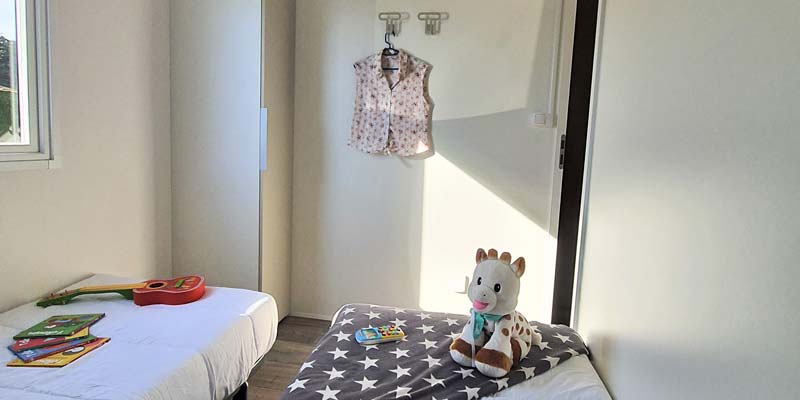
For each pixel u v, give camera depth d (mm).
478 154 2939
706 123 938
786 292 657
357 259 3160
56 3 2051
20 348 1583
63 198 2145
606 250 1644
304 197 3176
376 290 3160
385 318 1940
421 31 2920
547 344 1727
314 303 3250
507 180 2928
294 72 3084
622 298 1430
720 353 836
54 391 1362
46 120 2051
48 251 2090
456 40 2887
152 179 2707
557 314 2877
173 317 1916
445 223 3023
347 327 1841
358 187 3105
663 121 1173
